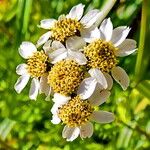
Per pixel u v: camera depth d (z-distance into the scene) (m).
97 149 0.16
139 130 0.15
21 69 0.12
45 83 0.12
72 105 0.12
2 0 0.17
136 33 0.15
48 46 0.12
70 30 0.12
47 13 0.17
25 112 0.16
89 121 0.12
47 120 0.16
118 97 0.15
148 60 0.14
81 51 0.12
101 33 0.12
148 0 0.13
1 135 0.16
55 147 0.16
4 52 0.17
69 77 0.11
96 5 0.15
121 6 0.15
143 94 0.14
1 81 0.17
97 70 0.11
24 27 0.15
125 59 0.16
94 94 0.11
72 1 0.16
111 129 0.15
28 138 0.16
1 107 0.17
